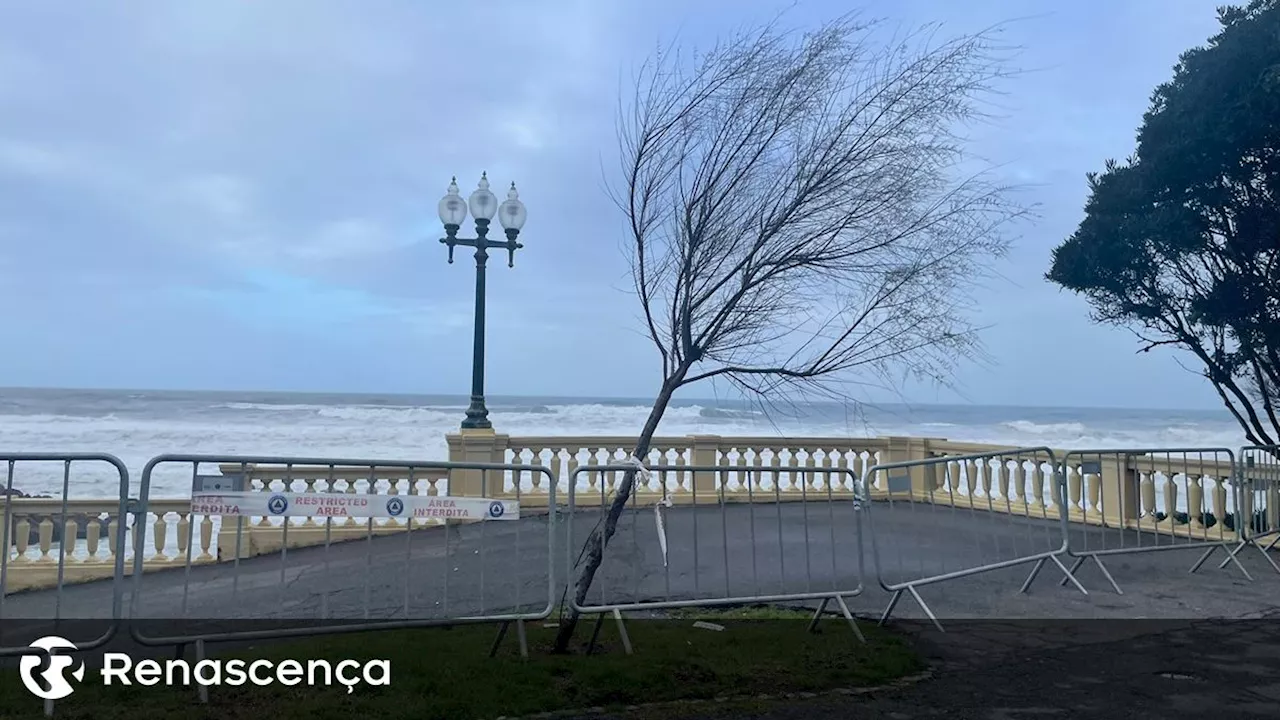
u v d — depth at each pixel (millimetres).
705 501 13328
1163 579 8266
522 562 9016
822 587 7852
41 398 95250
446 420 56844
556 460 12883
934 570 8547
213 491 5129
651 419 6184
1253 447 9125
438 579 8273
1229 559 8781
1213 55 9883
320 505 5234
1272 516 9227
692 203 6215
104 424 50156
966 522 11422
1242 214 9781
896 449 13812
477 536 10406
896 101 5906
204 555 9898
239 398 113562
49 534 9516
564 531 10789
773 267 6090
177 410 69125
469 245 12875
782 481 13875
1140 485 10594
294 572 8844
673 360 6410
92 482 20438
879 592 7738
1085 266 10766
